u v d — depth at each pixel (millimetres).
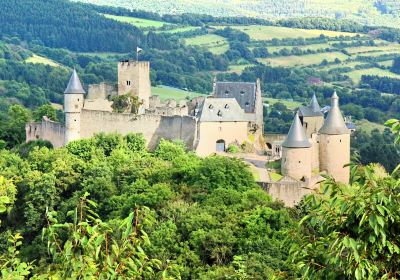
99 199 148500
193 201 137375
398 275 38219
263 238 114000
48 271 43750
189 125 169125
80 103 181500
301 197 141500
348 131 158500
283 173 150875
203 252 115812
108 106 188125
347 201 38875
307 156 150125
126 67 192875
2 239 144375
